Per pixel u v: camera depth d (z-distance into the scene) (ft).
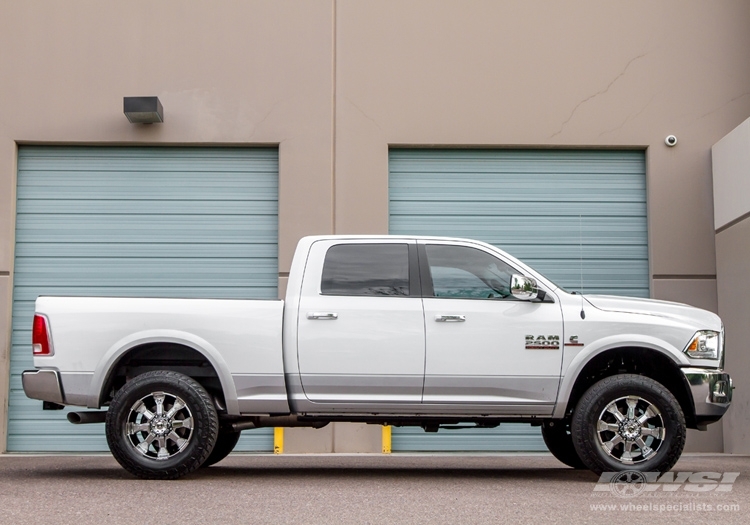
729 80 42.57
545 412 27.12
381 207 41.32
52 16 41.86
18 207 41.45
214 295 41.19
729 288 40.11
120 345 26.89
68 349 27.02
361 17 42.24
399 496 23.30
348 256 27.78
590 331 27.02
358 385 26.89
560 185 42.42
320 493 23.76
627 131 42.22
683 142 42.29
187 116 41.55
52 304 27.27
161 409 26.40
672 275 41.70
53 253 41.22
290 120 41.55
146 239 41.39
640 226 42.45
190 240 41.45
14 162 41.22
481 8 42.45
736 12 42.86
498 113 42.04
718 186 41.16
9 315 40.32
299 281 27.58
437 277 27.55
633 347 27.32
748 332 38.17
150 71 41.70
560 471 31.01
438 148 42.27
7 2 41.86
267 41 41.96
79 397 26.91
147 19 41.93
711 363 27.20
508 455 39.19
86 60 41.73
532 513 20.77
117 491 24.08
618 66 42.47
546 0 42.60
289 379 26.96
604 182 42.57
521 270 27.68
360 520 19.76
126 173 41.73
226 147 41.93
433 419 27.81
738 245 39.11
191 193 41.68
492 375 26.91
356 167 41.50
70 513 20.68
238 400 26.96
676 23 42.73
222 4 42.04
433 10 42.37
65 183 41.63
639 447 26.32
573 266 42.04
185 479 26.71
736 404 39.55
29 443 40.09
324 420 28.19
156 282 41.22
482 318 27.07
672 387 28.19
